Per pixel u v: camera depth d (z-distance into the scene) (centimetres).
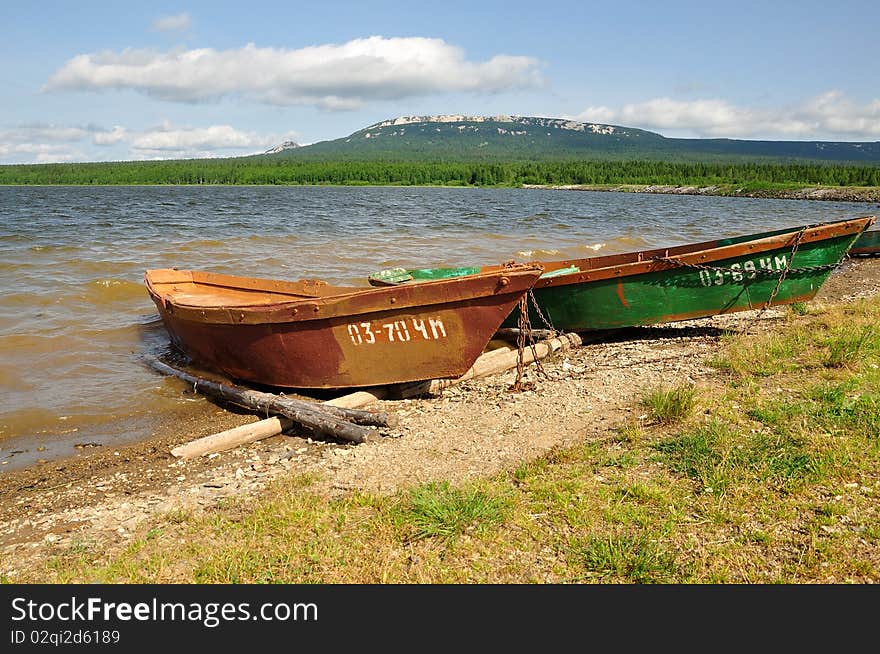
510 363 1058
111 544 573
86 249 2570
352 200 8250
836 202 9431
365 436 770
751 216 5847
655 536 511
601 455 661
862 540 488
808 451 623
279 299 1287
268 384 1027
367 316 902
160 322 1479
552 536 518
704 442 654
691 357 1049
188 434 884
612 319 1184
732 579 460
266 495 640
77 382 1088
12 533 613
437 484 628
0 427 899
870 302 1384
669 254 1371
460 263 2431
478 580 471
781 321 1262
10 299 1614
